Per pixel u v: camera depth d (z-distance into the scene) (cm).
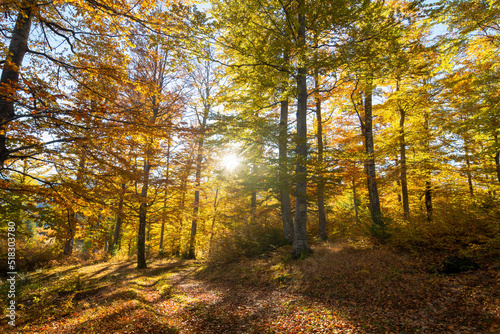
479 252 768
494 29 853
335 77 1184
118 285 964
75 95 549
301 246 1048
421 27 940
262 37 916
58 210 597
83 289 939
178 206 1511
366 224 1173
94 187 604
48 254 1545
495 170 1197
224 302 812
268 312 701
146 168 1354
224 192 2048
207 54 791
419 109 1269
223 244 1407
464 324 511
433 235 920
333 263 921
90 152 561
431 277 722
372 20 841
